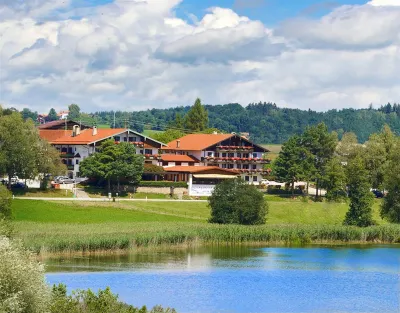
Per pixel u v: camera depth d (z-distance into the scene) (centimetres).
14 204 13112
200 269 9531
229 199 13500
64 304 4944
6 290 4244
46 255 9838
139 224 12306
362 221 14162
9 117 16100
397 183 14562
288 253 11488
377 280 9188
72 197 15825
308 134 19875
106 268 9262
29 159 15775
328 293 8219
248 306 7406
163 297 7644
